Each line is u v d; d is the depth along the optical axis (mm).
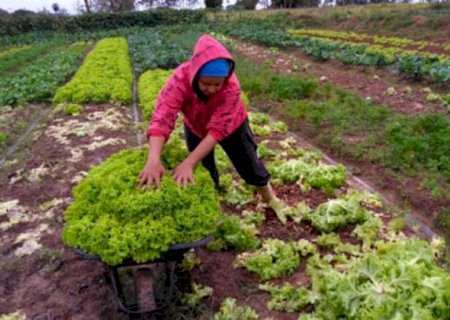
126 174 3234
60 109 9203
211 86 2988
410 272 2838
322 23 29828
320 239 4039
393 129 6535
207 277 3652
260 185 4105
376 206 4750
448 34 19922
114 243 2850
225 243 3969
